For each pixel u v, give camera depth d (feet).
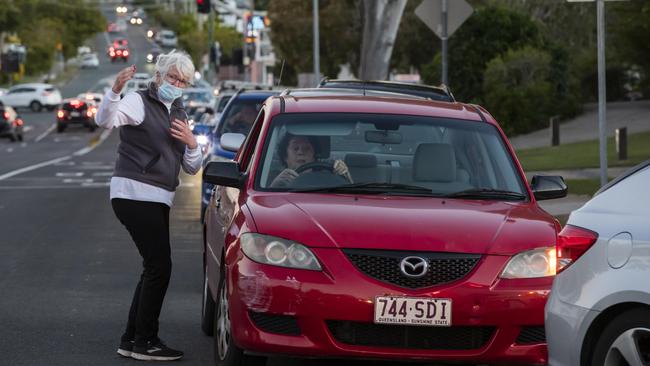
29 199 170.19
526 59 313.32
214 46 620.08
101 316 78.95
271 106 68.90
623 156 198.90
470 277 54.80
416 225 56.44
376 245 55.06
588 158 209.97
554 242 56.59
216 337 62.44
